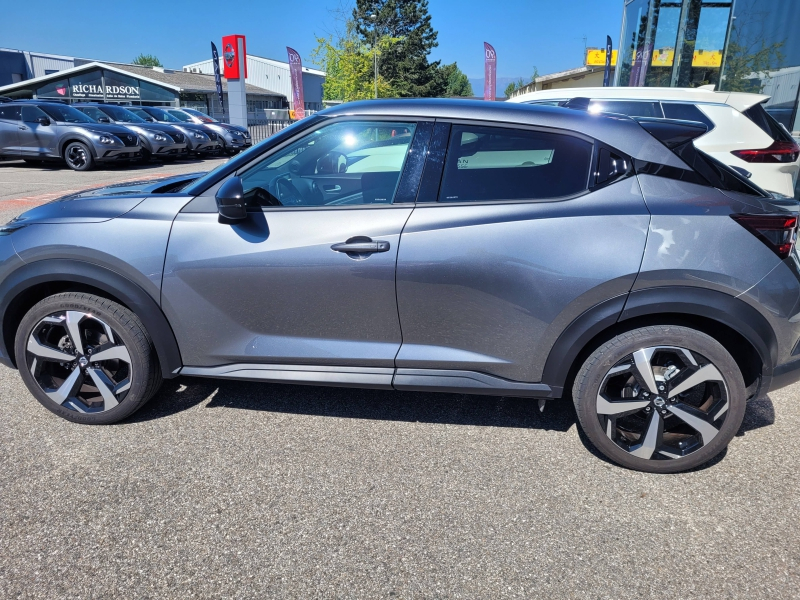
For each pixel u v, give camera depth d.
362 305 2.63
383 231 2.55
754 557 2.14
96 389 2.98
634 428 2.71
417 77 57.25
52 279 2.78
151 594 1.95
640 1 13.07
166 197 2.81
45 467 2.62
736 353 2.66
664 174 2.44
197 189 2.76
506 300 2.51
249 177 2.73
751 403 3.40
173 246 2.68
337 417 3.11
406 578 2.04
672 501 2.46
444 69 62.19
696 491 2.53
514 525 2.31
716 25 10.41
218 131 20.77
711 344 2.44
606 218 2.41
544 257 2.45
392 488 2.53
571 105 5.97
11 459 2.67
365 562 2.11
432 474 2.63
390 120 2.65
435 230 2.52
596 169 2.47
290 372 2.78
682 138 2.50
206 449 2.79
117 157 14.41
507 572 2.07
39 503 2.38
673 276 2.37
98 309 2.77
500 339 2.59
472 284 2.51
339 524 2.30
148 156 16.34
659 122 2.58
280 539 2.21
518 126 2.54
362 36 48.69
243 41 25.56
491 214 2.50
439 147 2.60
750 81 9.48
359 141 2.69
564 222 2.44
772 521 2.34
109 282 2.73
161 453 2.75
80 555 2.12
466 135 2.58
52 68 51.25
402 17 56.69
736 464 2.74
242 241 2.65
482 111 2.59
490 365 2.64
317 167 2.78
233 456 2.74
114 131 14.55
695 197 2.42
